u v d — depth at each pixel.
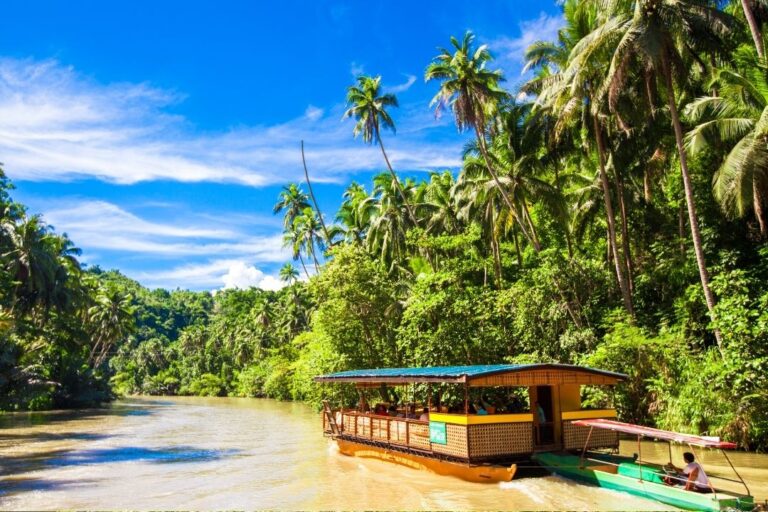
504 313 26.89
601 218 33.62
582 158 33.22
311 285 30.64
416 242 30.38
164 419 41.03
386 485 14.52
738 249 24.03
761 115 17.31
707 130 20.14
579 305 25.97
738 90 18.98
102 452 22.88
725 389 18.73
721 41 20.94
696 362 20.84
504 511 11.42
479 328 26.64
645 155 27.64
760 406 18.12
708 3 21.11
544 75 29.72
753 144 17.94
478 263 30.89
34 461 20.53
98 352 86.50
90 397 57.94
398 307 30.17
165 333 147.12
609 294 27.22
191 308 166.00
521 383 14.70
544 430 15.33
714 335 23.50
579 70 21.31
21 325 51.00
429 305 26.06
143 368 108.19
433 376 15.06
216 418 41.53
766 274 22.38
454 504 12.09
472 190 32.75
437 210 40.88
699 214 24.89
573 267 26.00
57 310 56.72
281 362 65.31
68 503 13.59
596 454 14.94
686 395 20.02
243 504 13.04
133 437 28.70
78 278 63.59
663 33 19.67
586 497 12.20
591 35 20.81
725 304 18.75
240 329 97.50
